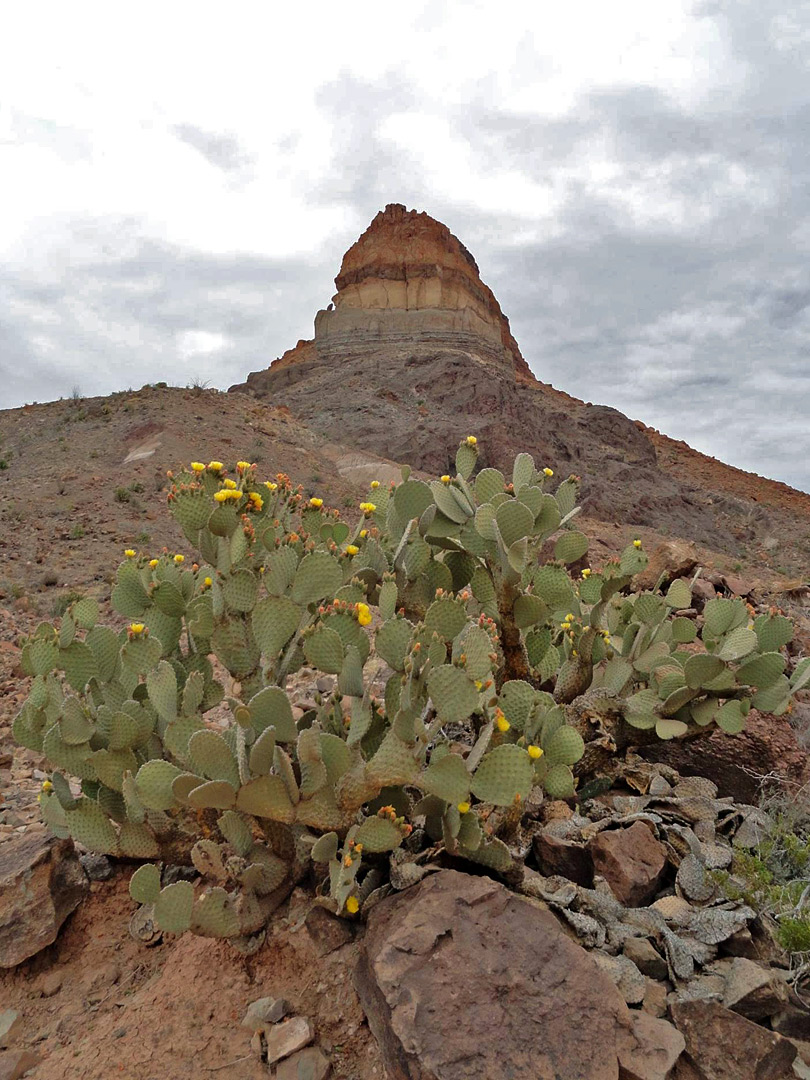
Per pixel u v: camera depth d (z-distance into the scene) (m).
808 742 4.59
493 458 31.30
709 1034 2.31
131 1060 2.44
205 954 2.86
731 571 21.34
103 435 23.75
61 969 3.07
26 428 26.39
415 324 57.88
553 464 32.66
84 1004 2.88
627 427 45.59
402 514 4.28
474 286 62.28
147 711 3.34
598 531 22.30
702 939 2.80
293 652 3.20
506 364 60.97
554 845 3.22
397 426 33.62
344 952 2.68
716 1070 2.23
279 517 3.93
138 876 2.59
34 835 3.46
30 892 3.12
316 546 4.09
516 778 2.68
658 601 4.53
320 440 27.53
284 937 2.78
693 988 2.58
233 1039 2.48
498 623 4.02
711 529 33.94
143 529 15.13
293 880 2.92
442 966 2.30
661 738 4.30
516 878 2.89
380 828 2.61
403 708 2.57
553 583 4.19
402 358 48.84
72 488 18.03
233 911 2.70
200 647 3.55
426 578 4.24
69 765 3.21
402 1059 2.11
